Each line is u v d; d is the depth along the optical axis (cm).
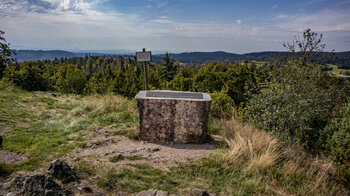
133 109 784
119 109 779
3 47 582
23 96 912
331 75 608
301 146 491
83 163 358
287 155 436
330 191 334
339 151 408
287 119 547
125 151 439
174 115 484
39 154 389
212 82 1967
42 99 896
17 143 433
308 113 534
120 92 2423
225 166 379
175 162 394
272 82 629
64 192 252
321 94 563
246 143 451
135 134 524
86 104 809
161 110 486
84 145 459
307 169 395
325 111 578
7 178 287
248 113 664
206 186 317
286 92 573
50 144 445
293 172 366
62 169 298
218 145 485
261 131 540
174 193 291
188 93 505
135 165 368
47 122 616
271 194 310
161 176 335
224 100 778
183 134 489
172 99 477
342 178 360
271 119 571
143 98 488
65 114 733
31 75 1662
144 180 321
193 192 282
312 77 570
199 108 471
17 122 586
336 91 580
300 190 324
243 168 376
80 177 308
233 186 324
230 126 569
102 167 346
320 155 461
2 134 487
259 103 636
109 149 449
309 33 582
